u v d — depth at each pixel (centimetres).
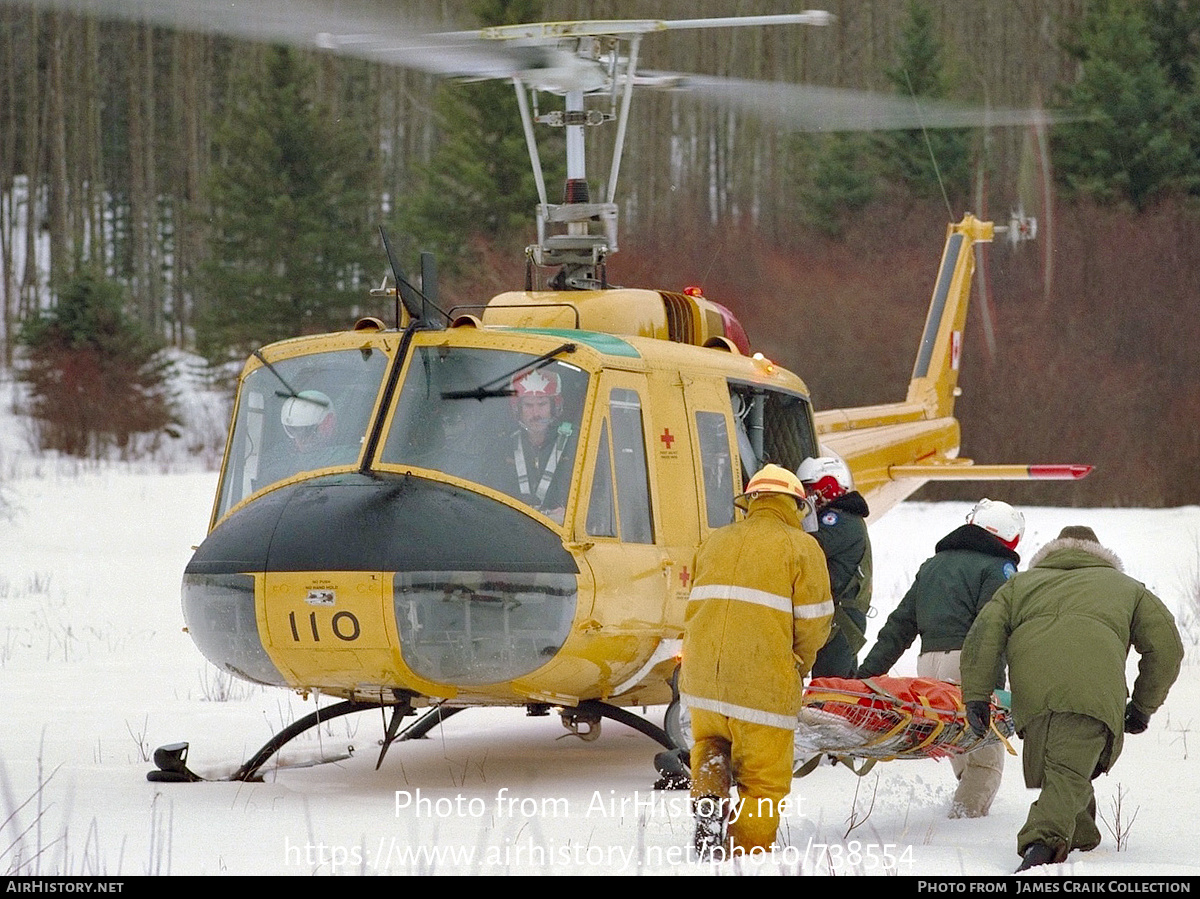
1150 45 15075
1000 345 13462
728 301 14138
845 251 14388
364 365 3184
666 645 3247
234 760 3334
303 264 17150
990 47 18325
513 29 3384
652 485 3241
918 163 14900
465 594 2858
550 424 3080
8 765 3266
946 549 3031
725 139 19262
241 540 2986
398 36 3231
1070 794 2322
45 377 14125
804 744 2573
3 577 7294
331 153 17650
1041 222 14012
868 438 5262
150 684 4634
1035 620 2420
